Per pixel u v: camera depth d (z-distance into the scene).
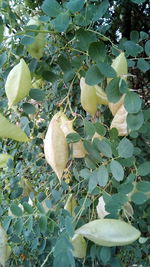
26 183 0.34
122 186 0.21
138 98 0.19
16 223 0.25
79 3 0.20
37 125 0.36
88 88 0.24
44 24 0.26
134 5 0.49
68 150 0.23
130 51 0.22
